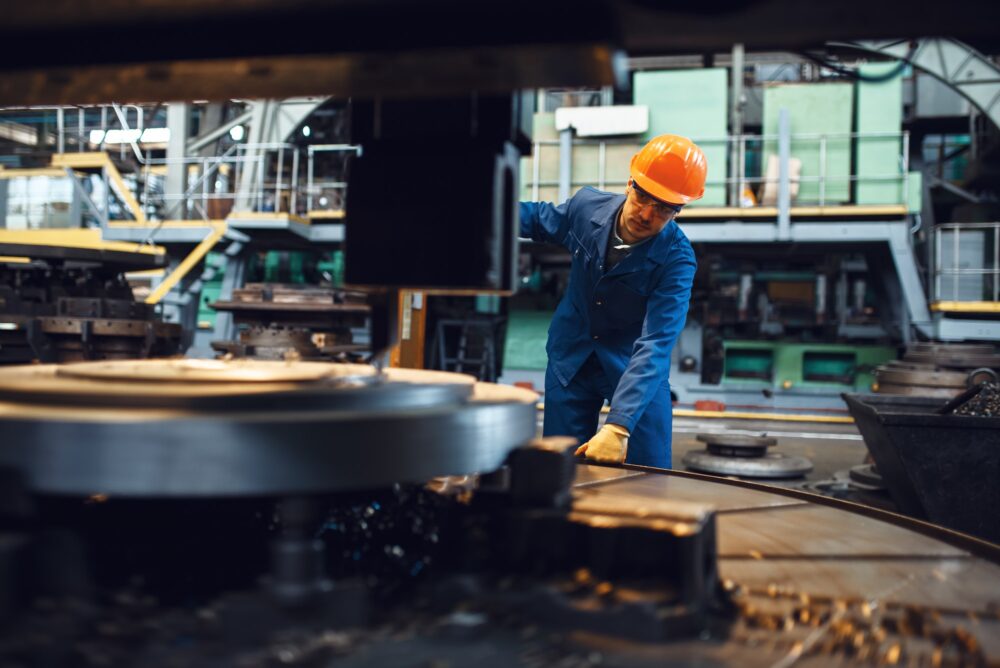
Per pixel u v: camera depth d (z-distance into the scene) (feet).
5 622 2.05
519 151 3.27
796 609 2.60
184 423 2.18
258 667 2.03
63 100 3.03
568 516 2.63
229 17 2.44
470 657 2.18
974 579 2.97
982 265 25.67
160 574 2.60
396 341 3.30
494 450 2.77
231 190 31.53
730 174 25.67
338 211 27.43
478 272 2.93
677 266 7.85
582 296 8.68
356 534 3.03
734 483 4.83
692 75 24.38
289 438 2.24
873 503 12.57
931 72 24.81
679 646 2.31
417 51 2.39
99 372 2.74
